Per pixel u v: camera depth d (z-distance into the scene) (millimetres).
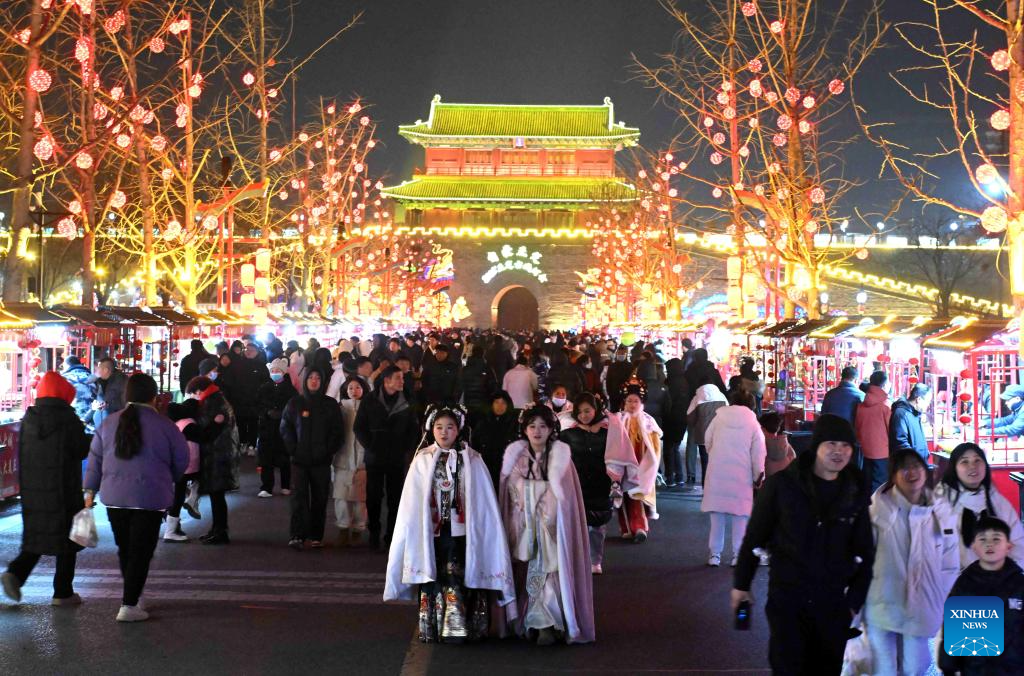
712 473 12234
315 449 12953
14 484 16109
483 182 100250
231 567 11938
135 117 21656
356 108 41594
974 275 85625
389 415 12984
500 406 11820
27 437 9859
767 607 6391
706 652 8695
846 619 6246
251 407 20328
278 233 51812
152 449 9594
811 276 25734
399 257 75312
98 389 16203
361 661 8406
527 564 9016
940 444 15156
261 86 32594
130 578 9484
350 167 47000
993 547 5664
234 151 32656
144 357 22969
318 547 13070
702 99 27250
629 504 13750
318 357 19484
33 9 18969
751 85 24406
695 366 19734
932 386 16328
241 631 9234
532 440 9016
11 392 18156
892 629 6781
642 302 63625
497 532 8844
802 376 22109
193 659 8398
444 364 21500
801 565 6227
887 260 86312
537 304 99625
